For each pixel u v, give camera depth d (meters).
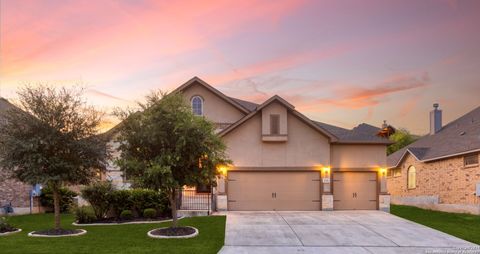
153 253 11.44
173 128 14.14
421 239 13.99
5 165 14.08
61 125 14.38
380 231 15.35
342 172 22.06
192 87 24.92
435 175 25.22
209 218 18.27
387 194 21.75
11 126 14.29
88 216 17.52
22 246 12.21
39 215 20.81
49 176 13.92
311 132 21.91
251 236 14.31
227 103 24.91
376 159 22.09
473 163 21.28
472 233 15.03
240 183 21.69
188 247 12.31
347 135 22.75
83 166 14.75
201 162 14.68
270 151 21.77
